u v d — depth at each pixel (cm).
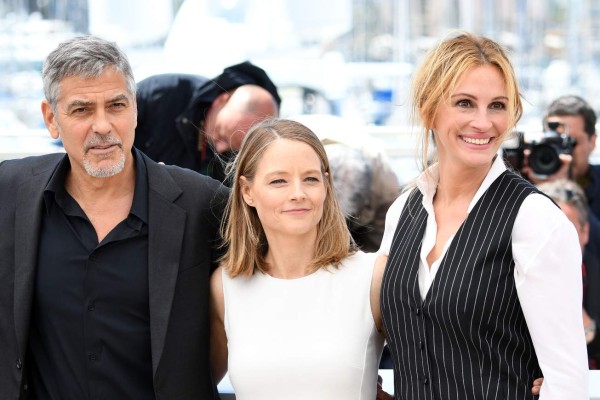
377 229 691
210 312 529
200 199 519
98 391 492
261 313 502
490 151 444
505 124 443
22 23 1444
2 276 497
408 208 490
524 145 803
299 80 1314
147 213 502
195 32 1147
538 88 1598
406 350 459
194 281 507
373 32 1511
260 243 518
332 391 482
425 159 470
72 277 493
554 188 772
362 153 694
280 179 490
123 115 487
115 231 498
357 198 678
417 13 1509
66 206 501
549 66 1633
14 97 1386
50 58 484
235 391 500
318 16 1208
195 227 512
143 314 495
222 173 734
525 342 436
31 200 503
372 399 498
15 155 910
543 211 425
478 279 432
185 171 529
